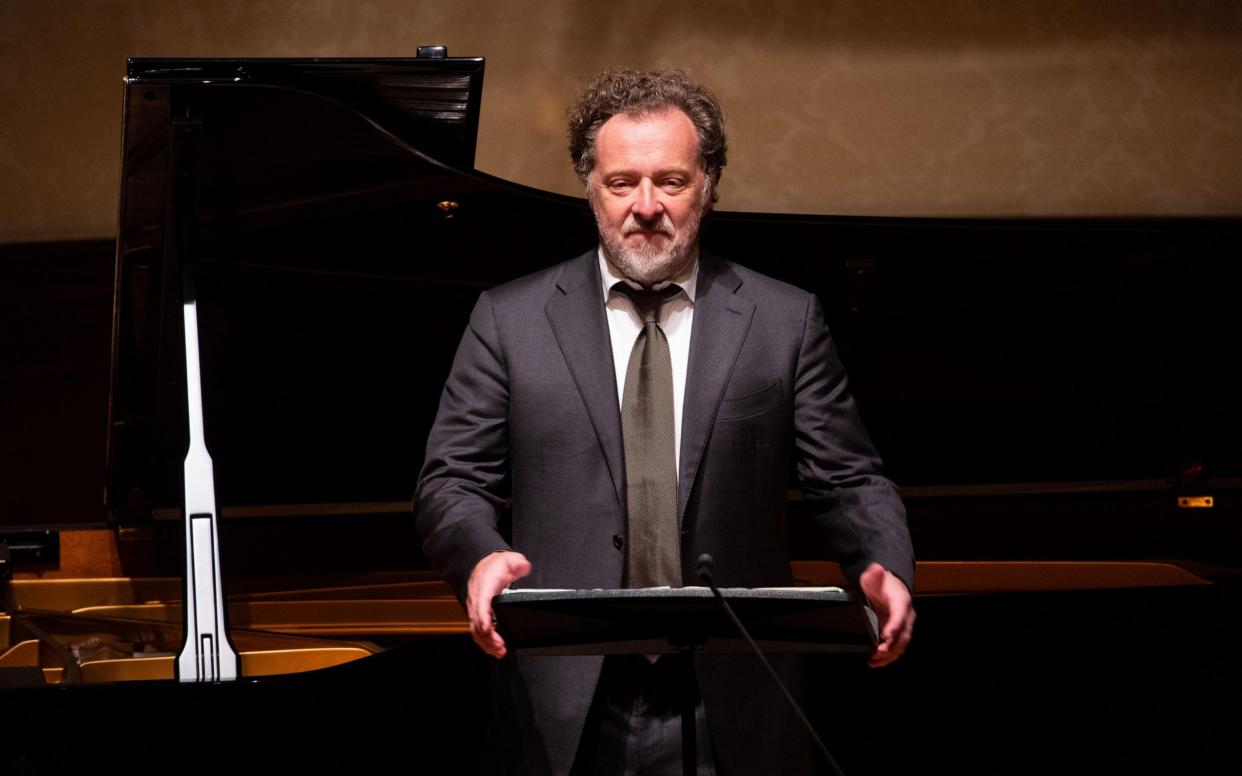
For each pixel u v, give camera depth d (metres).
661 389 6.69
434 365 11.25
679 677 6.31
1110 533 12.39
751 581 6.59
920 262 11.36
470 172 9.34
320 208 9.59
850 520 6.53
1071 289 11.95
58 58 15.95
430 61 7.97
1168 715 9.70
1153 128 17.86
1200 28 18.05
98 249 15.69
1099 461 12.46
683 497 6.49
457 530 6.27
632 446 6.62
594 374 6.70
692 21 17.03
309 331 10.78
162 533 10.62
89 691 7.23
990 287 11.76
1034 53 17.67
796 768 6.52
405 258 10.41
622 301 6.92
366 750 7.72
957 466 12.31
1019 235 11.30
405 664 7.90
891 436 12.21
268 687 7.36
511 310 7.02
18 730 7.20
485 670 8.22
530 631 5.30
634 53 16.91
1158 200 17.77
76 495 15.29
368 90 8.30
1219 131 17.98
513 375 6.81
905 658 9.17
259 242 9.91
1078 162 17.67
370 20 16.52
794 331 6.95
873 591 5.82
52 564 10.44
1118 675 9.61
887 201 17.30
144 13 16.16
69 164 15.84
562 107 16.75
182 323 8.05
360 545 11.34
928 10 17.50
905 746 9.16
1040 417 12.37
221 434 10.92
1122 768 9.61
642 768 6.32
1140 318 12.23
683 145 6.65
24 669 7.77
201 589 7.57
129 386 9.66
